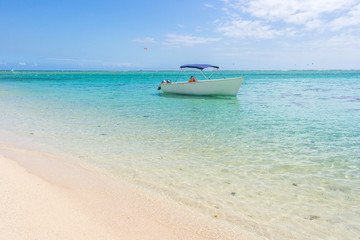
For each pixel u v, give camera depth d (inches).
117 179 159.8
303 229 110.7
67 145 238.2
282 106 527.2
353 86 1186.6
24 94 797.2
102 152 219.6
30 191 124.3
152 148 235.0
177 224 108.9
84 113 433.4
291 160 204.4
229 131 305.1
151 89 1020.5
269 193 146.8
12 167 160.1
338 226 113.9
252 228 109.9
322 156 214.8
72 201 119.4
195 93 685.9
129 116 405.1
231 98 669.9
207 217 117.6
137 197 134.1
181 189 149.4
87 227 97.2
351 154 219.8
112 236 92.8
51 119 374.6
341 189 152.9
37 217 99.7
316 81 1718.8
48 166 172.1
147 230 100.9
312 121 367.9
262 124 347.6
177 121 367.2
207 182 161.2
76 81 1784.0
